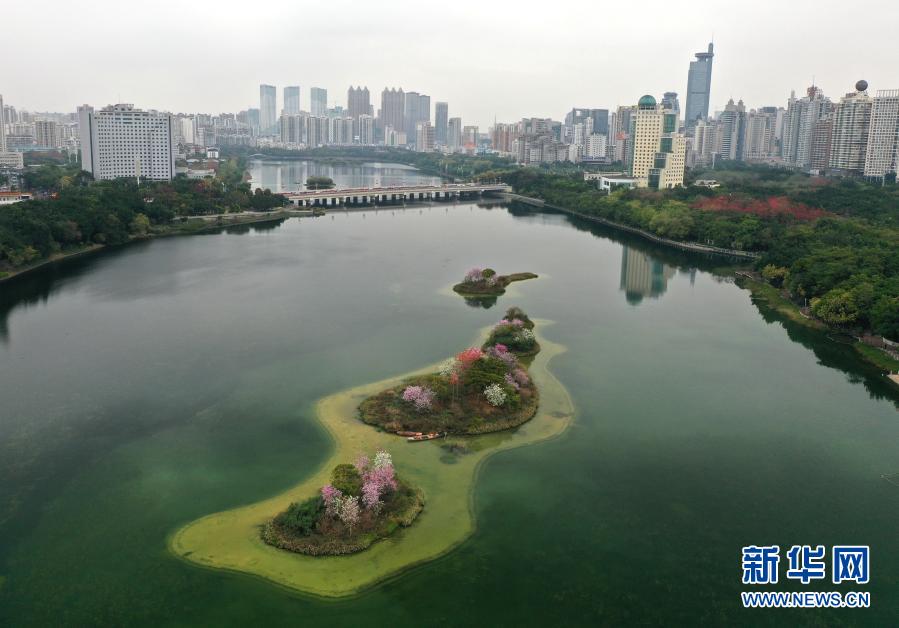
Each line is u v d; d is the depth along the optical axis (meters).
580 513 116.00
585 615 93.69
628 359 189.50
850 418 155.25
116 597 95.44
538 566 102.88
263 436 139.75
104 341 196.88
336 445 136.12
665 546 108.06
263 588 97.31
